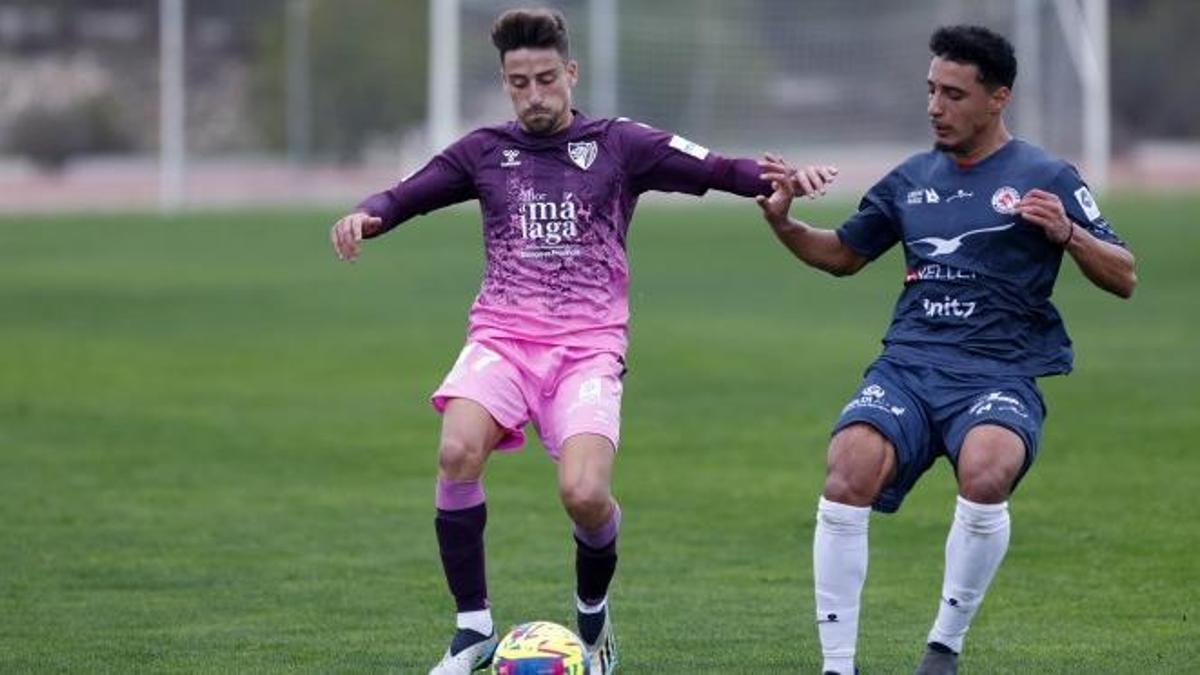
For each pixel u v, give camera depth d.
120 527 36.56
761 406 51.62
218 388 55.59
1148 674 25.56
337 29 155.38
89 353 63.06
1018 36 128.62
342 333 68.25
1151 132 174.38
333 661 26.50
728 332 67.56
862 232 25.95
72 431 48.06
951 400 24.39
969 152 25.14
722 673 25.89
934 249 25.02
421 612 29.73
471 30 127.12
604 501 24.27
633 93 125.00
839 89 127.12
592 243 25.48
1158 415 48.19
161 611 29.73
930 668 24.38
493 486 41.12
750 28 126.69
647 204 130.25
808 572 32.72
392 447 46.09
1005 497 23.73
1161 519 36.12
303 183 147.12
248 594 30.98
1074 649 27.06
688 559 33.78
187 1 173.75
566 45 25.58
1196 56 174.38
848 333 67.25
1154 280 81.94
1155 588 30.89
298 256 96.88
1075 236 23.97
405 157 154.38
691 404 52.03
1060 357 24.94
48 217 119.56
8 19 176.50
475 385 25.05
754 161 25.62
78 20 177.62
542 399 25.33
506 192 25.59
